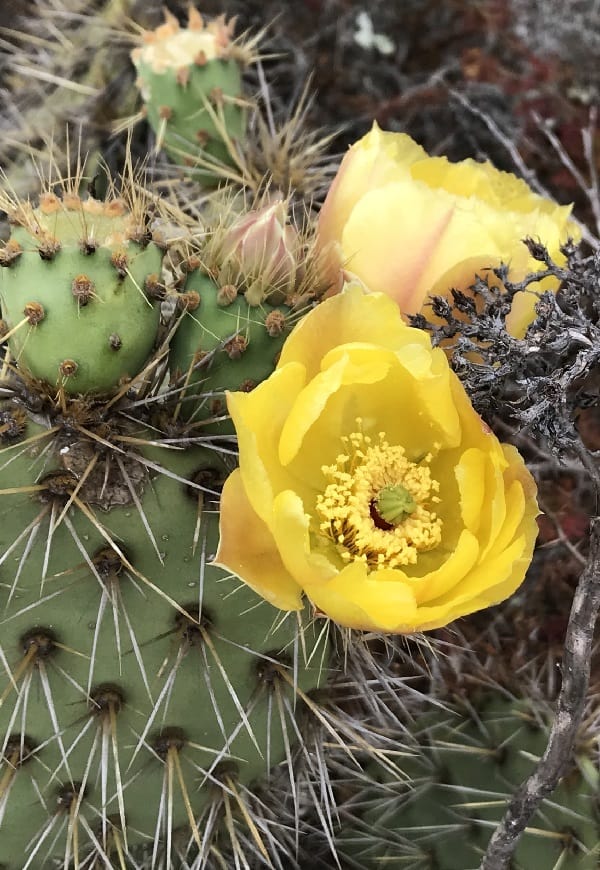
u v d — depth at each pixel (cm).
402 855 32
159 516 26
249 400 21
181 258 27
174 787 28
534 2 56
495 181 26
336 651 28
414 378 23
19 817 28
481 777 32
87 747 27
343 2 55
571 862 29
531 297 26
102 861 29
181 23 52
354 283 22
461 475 22
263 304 25
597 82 56
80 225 24
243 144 39
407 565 24
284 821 32
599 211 45
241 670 27
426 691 38
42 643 26
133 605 26
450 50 56
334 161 49
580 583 23
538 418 24
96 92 44
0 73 53
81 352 24
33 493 25
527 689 34
